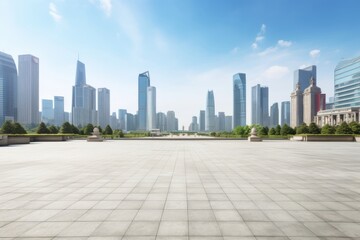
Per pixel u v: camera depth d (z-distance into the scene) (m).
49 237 4.17
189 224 4.73
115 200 6.31
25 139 32.62
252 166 12.02
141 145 28.50
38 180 8.70
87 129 52.81
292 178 9.13
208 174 9.89
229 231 4.41
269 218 5.06
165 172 10.32
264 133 56.19
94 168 11.34
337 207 5.78
